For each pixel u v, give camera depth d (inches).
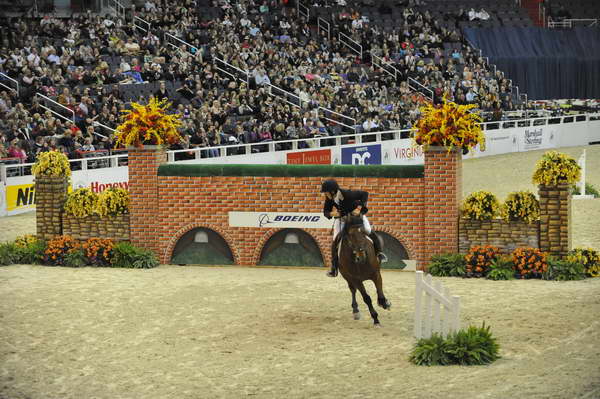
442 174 673.6
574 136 1731.1
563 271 631.2
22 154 1021.8
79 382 424.5
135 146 724.7
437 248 680.4
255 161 1192.8
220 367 442.9
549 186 649.6
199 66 1373.0
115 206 733.9
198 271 699.4
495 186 1192.8
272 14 1733.5
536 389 376.8
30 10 1593.3
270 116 1290.6
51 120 1071.0
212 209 717.9
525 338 468.8
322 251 703.1
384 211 690.2
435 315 463.2
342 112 1438.2
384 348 467.8
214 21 1569.9
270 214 708.0
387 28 1867.6
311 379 417.1
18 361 459.2
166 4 1583.4
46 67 1237.7
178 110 1205.7
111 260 718.5
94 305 579.8
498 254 660.1
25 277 673.0
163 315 552.4
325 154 1284.4
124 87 1250.6
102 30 1379.2
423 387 393.1
